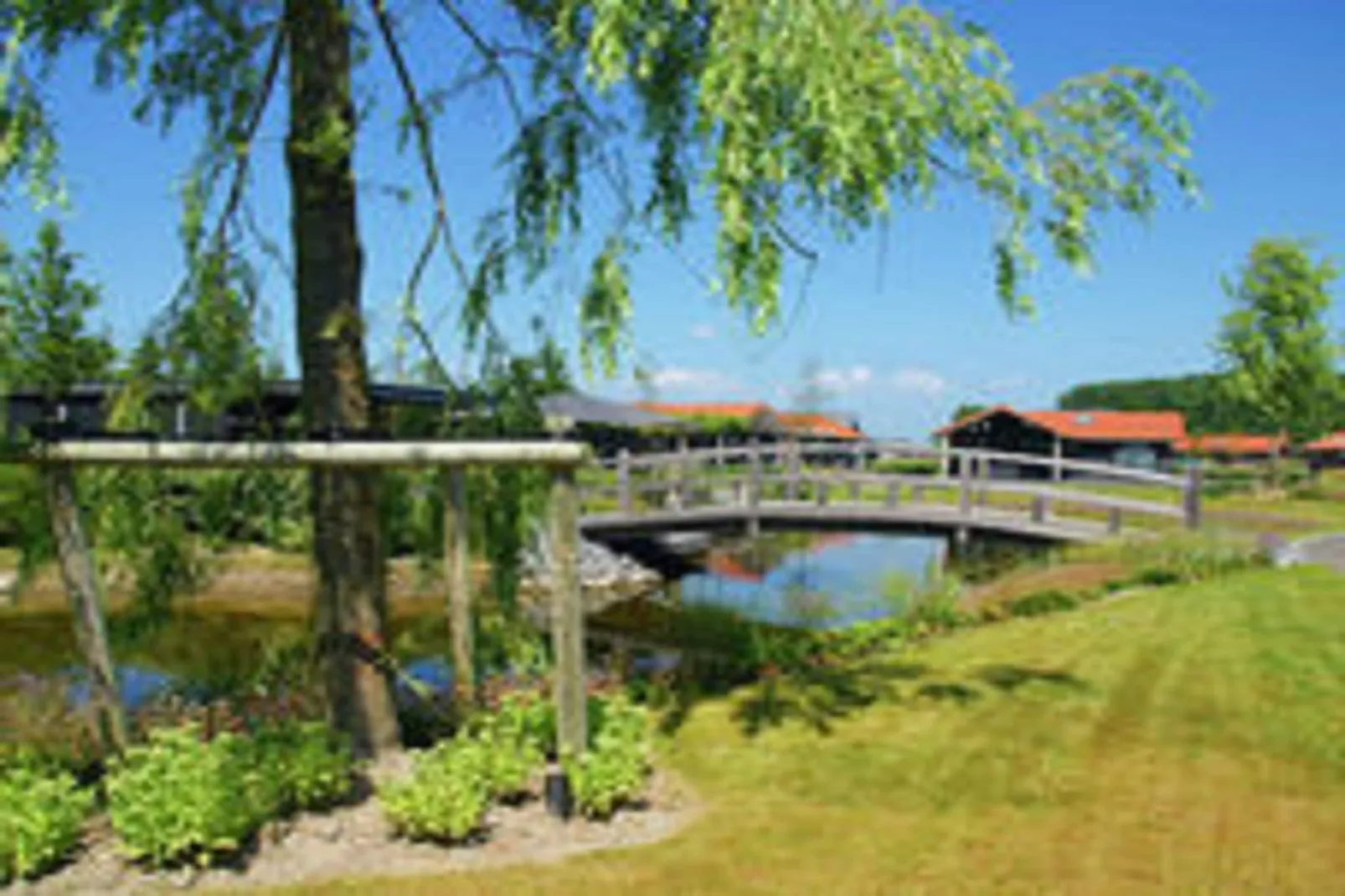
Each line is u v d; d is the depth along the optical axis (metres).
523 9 5.93
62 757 5.55
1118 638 8.96
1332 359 29.88
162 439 4.86
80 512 4.95
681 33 5.27
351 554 5.42
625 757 5.06
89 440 4.82
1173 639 8.71
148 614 6.11
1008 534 16.62
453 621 6.81
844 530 17.50
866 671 8.40
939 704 6.91
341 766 4.82
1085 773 5.25
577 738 4.91
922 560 22.83
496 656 6.97
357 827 4.58
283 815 4.64
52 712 6.76
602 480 17.50
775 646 10.02
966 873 4.04
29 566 5.97
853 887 3.95
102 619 4.99
